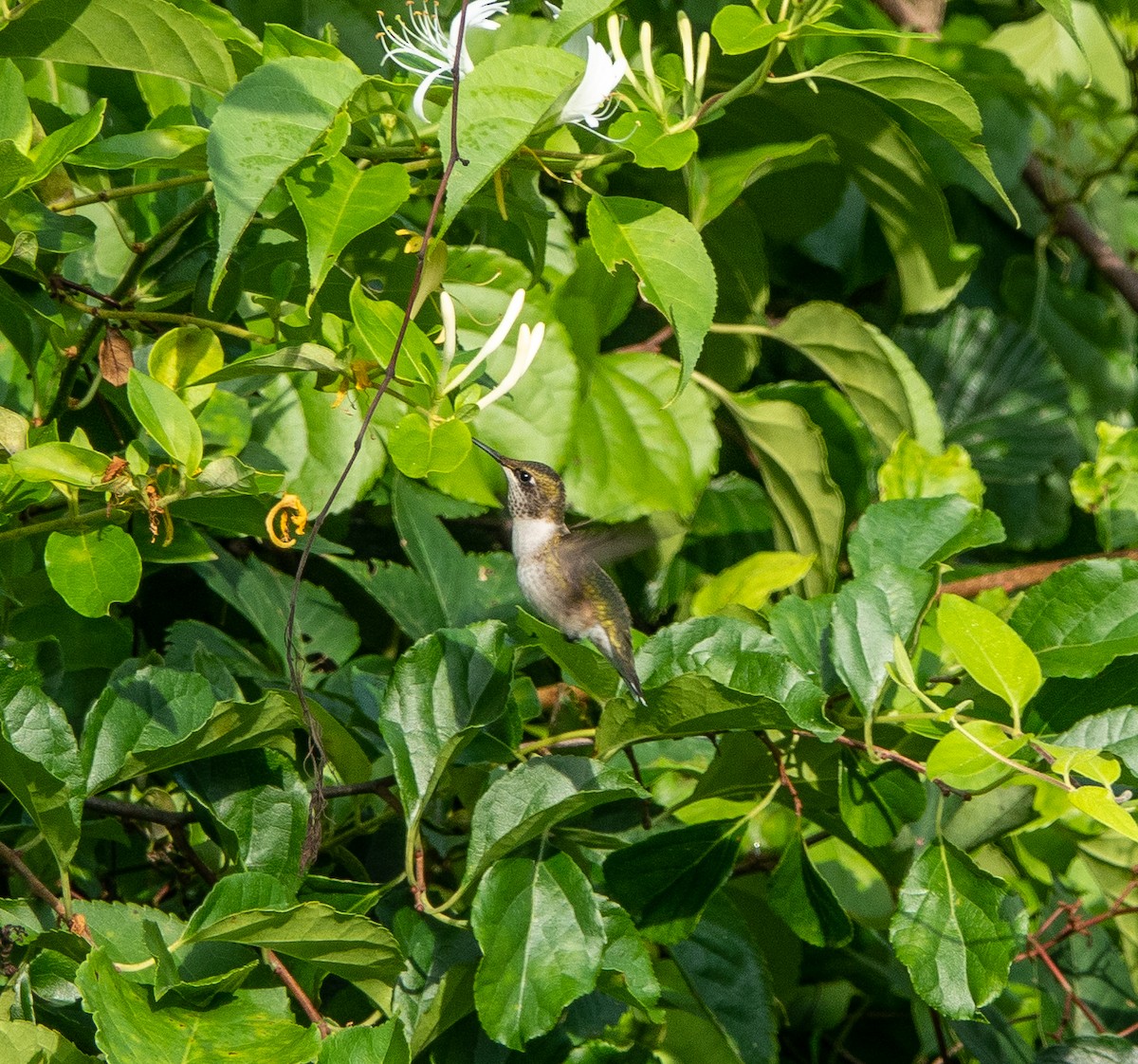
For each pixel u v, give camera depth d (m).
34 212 4.56
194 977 4.09
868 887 6.58
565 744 4.83
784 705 4.30
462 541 7.14
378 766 5.17
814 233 8.00
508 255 6.14
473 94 4.03
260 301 4.59
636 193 6.59
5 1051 3.69
